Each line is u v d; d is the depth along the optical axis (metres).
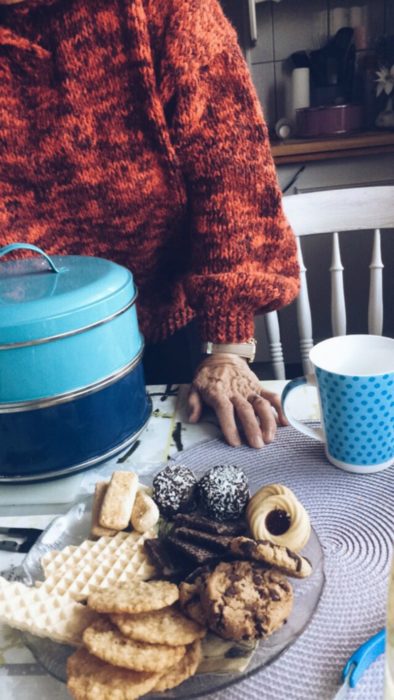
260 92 2.07
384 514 0.48
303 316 0.98
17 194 0.71
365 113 1.91
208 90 0.67
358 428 0.51
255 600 0.36
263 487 0.48
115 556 0.44
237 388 0.66
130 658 0.33
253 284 0.68
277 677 0.34
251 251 0.72
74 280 0.54
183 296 0.86
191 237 0.75
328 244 1.82
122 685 0.33
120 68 0.64
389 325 1.92
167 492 0.48
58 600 0.39
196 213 0.72
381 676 0.35
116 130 0.67
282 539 0.42
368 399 0.50
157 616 0.36
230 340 0.70
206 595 0.36
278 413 0.64
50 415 0.52
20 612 0.38
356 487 0.52
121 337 0.54
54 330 0.49
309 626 0.38
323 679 0.34
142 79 0.64
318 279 1.88
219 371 0.68
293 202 0.93
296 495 0.52
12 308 0.48
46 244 0.75
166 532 0.47
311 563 0.41
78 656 0.35
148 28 0.64
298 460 0.57
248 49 1.98
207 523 0.44
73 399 0.52
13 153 0.68
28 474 0.54
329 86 1.91
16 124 0.66
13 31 0.62
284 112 2.09
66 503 0.54
